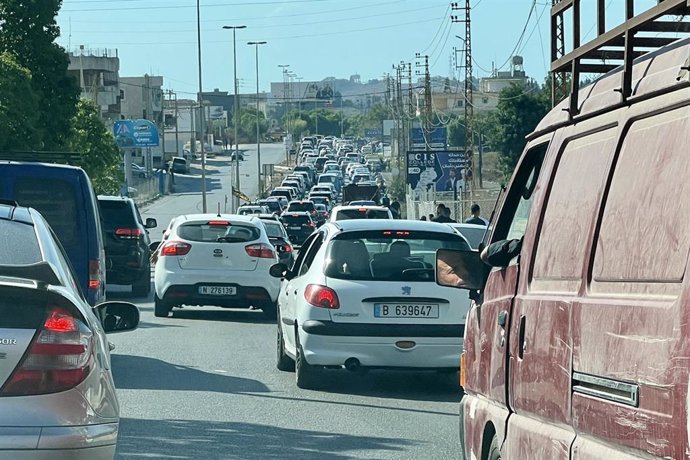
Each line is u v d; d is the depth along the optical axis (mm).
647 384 5223
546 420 6746
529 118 78875
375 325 16312
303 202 94750
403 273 16594
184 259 27953
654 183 5543
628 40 6020
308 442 12992
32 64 55594
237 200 109688
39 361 6953
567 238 6672
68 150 57781
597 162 6398
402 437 13359
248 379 18016
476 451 8625
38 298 7074
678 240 5188
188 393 16484
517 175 8406
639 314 5375
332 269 16734
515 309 7496
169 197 137000
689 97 5297
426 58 105688
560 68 7508
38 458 6816
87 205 18594
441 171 86188
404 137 136875
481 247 8938
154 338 23734
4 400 6863
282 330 18812
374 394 16703
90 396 7207
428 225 17547
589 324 5988
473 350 8758
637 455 5371
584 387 6043
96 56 160500
